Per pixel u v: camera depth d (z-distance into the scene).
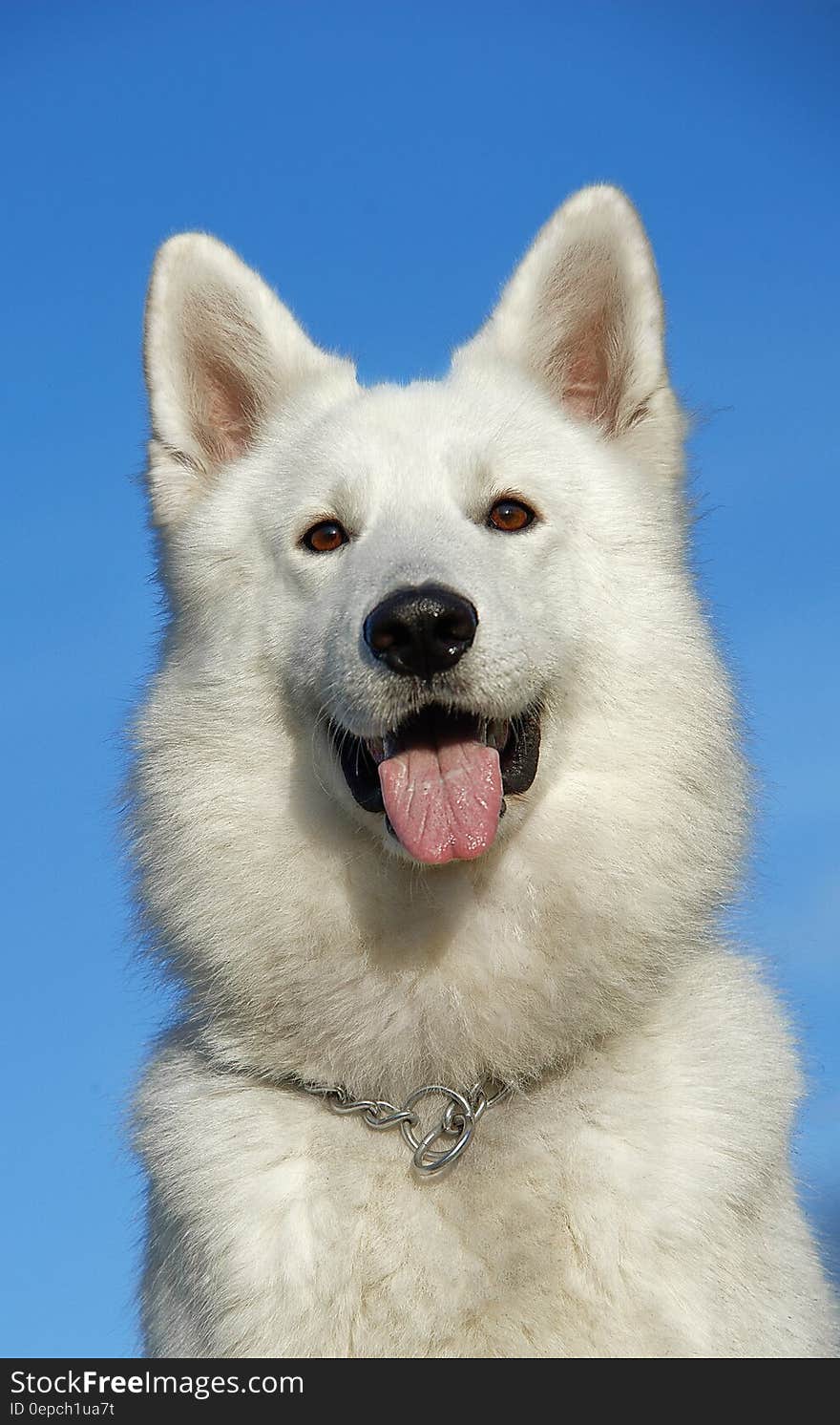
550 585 1.60
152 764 1.60
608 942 1.55
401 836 1.52
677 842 1.57
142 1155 1.56
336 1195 1.49
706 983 1.57
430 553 1.55
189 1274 1.51
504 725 1.57
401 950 1.54
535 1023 1.54
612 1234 1.47
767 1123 1.52
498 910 1.55
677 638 1.60
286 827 1.57
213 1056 1.56
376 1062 1.54
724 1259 1.48
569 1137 1.50
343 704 1.54
